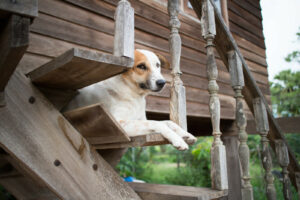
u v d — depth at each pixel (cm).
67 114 132
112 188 133
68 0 262
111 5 307
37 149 114
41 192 197
